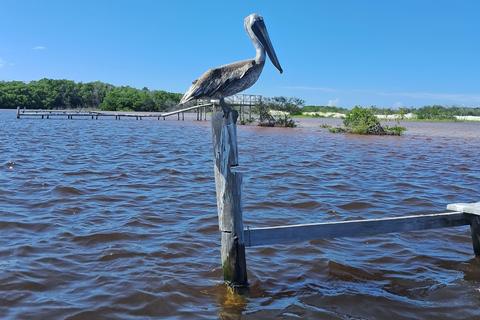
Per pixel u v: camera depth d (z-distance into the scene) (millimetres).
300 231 2719
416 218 2986
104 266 3025
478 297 2705
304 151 10633
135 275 2883
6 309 2396
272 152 10211
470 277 3006
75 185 5469
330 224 2766
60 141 11375
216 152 2576
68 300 2527
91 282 2770
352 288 2816
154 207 4617
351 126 18469
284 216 4438
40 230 3723
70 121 22812
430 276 3025
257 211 4617
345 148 11695
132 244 3457
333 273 3047
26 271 2873
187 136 14828
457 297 2703
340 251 3479
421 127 26125
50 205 4508
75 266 3008
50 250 3275
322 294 2715
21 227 3771
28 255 3158
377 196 5453
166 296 2605
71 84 55938
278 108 22547
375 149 11586
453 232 3984
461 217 3178
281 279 2932
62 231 3697
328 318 2416
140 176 6383
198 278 2885
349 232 2805
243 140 13672
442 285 2875
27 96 50938
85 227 3832
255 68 2514
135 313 2416
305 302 2600
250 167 7664
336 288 2811
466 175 7281
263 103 22672
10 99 49469
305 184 6145
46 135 13211
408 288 2832
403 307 2561
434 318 2441
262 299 2627
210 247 3467
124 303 2516
